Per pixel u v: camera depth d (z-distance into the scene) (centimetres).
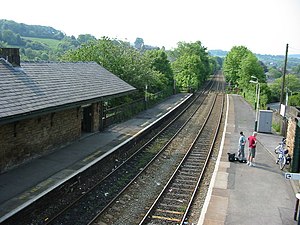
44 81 1708
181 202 1320
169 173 1662
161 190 1438
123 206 1259
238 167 1705
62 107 1562
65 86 1816
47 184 1270
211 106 4344
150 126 2548
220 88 7625
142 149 2058
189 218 1187
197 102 4756
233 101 4912
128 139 2069
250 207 1234
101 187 1427
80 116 2000
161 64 4894
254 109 4044
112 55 3189
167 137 2469
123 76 3181
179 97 4809
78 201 1259
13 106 1277
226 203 1256
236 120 3244
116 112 2642
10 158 1403
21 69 1650
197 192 1428
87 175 1490
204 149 2159
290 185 1475
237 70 7081
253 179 1531
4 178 1309
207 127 2919
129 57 3359
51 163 1527
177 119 3281
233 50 7419
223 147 2120
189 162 1861
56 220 1118
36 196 1148
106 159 1698
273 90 5844
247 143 2244
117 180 1527
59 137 1773
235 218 1141
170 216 1198
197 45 9006
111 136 2144
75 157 1639
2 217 987
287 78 6706
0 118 1148
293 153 1595
